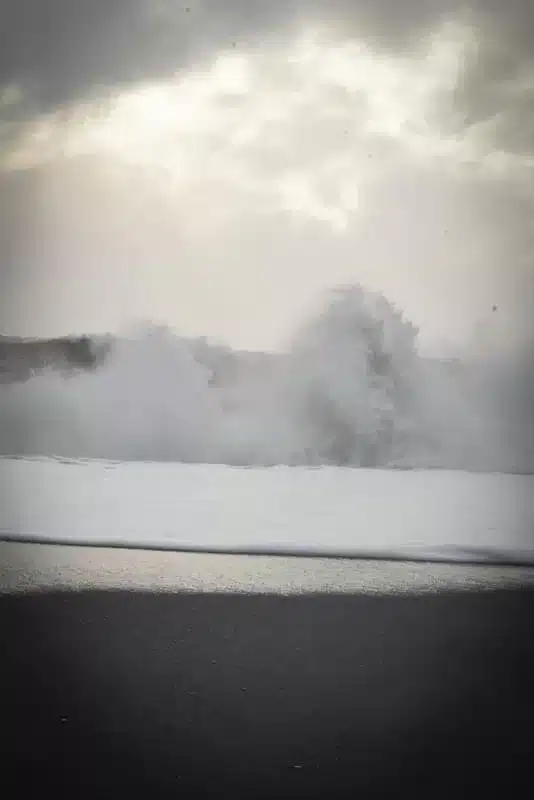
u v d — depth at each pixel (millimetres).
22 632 2660
